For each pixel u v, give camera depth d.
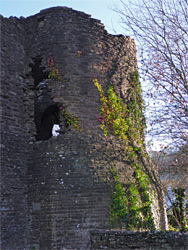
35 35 16.53
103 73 16.36
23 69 16.23
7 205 13.88
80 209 14.09
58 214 14.06
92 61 16.17
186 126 14.57
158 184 17.75
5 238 13.48
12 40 15.91
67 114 15.24
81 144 14.93
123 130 16.20
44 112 19.38
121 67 17.20
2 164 14.05
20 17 16.70
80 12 16.52
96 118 15.64
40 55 16.25
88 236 13.84
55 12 16.34
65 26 16.12
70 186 14.33
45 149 15.08
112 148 15.56
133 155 16.28
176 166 16.53
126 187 15.27
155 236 10.88
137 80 17.77
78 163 14.64
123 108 16.59
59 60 15.79
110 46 16.98
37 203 14.54
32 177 14.99
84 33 16.31
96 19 16.80
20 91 15.83
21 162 14.98
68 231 13.84
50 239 13.88
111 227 14.23
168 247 10.63
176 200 19.17
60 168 14.58
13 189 14.31
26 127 15.67
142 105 17.55
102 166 14.95
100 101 15.93
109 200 14.55
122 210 14.63
